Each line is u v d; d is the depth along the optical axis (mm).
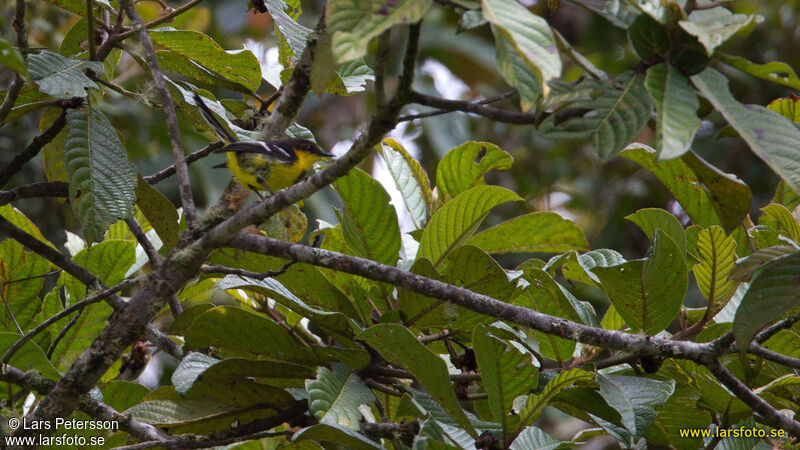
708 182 4297
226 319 5332
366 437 4918
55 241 11562
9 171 6359
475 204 5625
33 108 6191
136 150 11961
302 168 8008
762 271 4496
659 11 3936
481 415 5988
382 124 4164
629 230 15609
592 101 3941
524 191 15953
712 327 5613
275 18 6230
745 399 4691
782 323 5199
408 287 4762
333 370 5176
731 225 4395
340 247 6777
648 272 5066
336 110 16359
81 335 6715
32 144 6332
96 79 6305
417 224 6816
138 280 5285
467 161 6535
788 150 3484
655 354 4609
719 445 6109
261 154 7023
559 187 16266
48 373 5785
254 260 5828
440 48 16844
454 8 3865
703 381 5512
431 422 4422
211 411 5523
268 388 5559
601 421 5250
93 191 5648
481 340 4488
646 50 4031
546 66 3469
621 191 15781
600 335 4645
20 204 11391
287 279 5734
